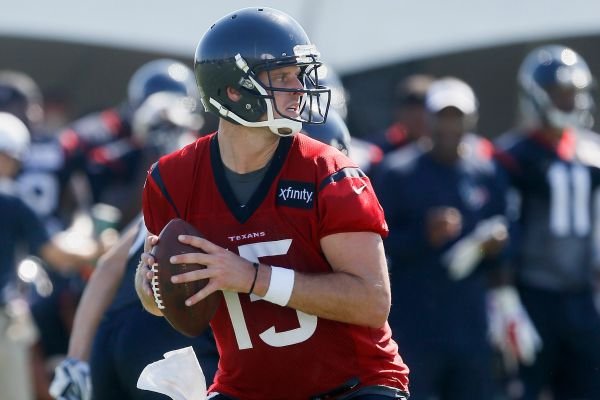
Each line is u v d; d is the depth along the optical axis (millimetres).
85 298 18547
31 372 30531
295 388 14812
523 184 28594
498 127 38750
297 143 14602
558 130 28766
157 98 30766
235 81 14406
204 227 14633
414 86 32125
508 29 37250
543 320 28469
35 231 27609
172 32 39188
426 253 26359
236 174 14594
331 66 38406
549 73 28688
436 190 26688
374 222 14273
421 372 26234
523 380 28375
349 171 14406
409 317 26312
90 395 18656
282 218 14391
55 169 32125
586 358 28375
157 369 15648
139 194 27516
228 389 15164
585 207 28641
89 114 41875
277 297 14078
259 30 14453
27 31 38875
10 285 27672
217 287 14039
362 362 14750
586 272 28500
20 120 32781
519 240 27609
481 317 26594
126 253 18500
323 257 14461
